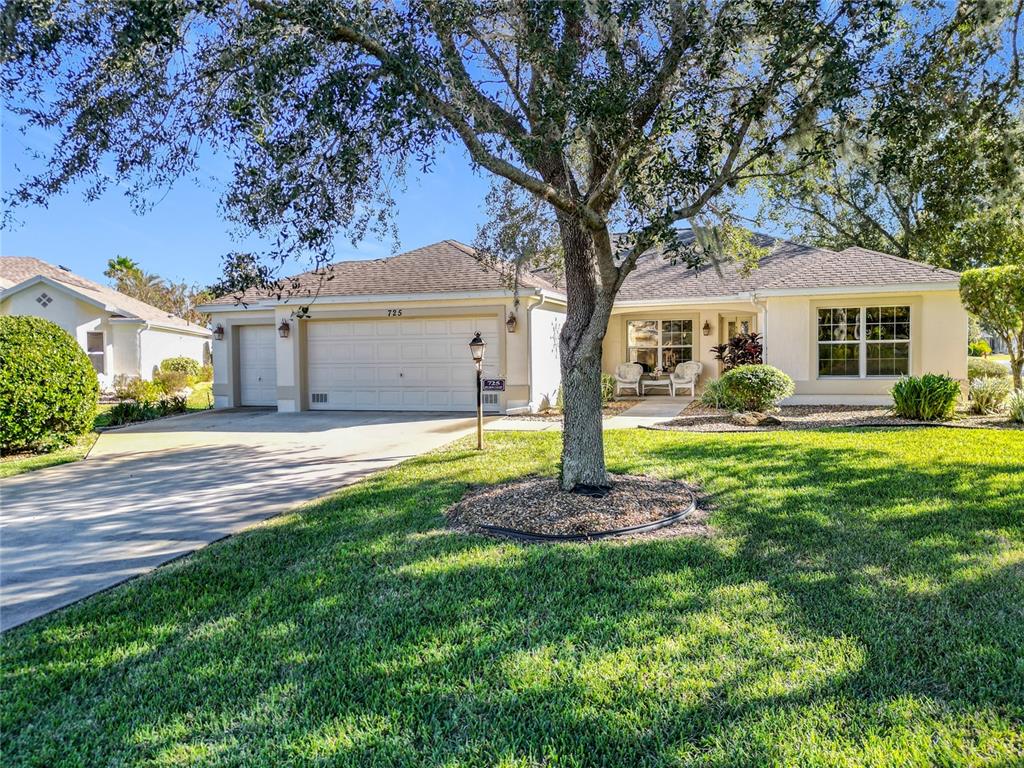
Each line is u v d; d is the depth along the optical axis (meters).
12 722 2.61
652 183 4.89
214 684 2.86
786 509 5.33
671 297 15.21
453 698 2.69
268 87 3.74
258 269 4.88
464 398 13.68
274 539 4.94
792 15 4.35
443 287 13.34
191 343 26.06
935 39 5.09
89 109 4.33
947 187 5.95
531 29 4.30
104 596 3.90
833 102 4.43
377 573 4.13
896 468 6.76
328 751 2.37
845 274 13.27
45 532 5.30
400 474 7.24
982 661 2.84
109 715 2.64
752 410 11.57
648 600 3.59
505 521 5.07
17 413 8.84
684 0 4.42
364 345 14.28
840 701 2.57
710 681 2.74
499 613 3.48
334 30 3.79
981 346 29.66
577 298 5.67
